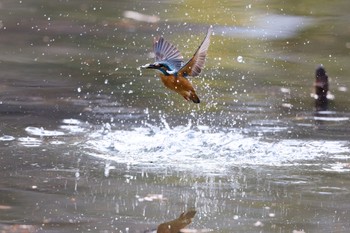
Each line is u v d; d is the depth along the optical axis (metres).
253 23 22.86
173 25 22.64
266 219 8.60
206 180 10.02
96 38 20.91
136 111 14.04
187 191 9.51
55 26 22.22
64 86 15.90
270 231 8.23
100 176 10.09
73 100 14.76
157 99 14.99
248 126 13.07
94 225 8.30
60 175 10.09
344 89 16.06
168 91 15.66
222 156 11.20
